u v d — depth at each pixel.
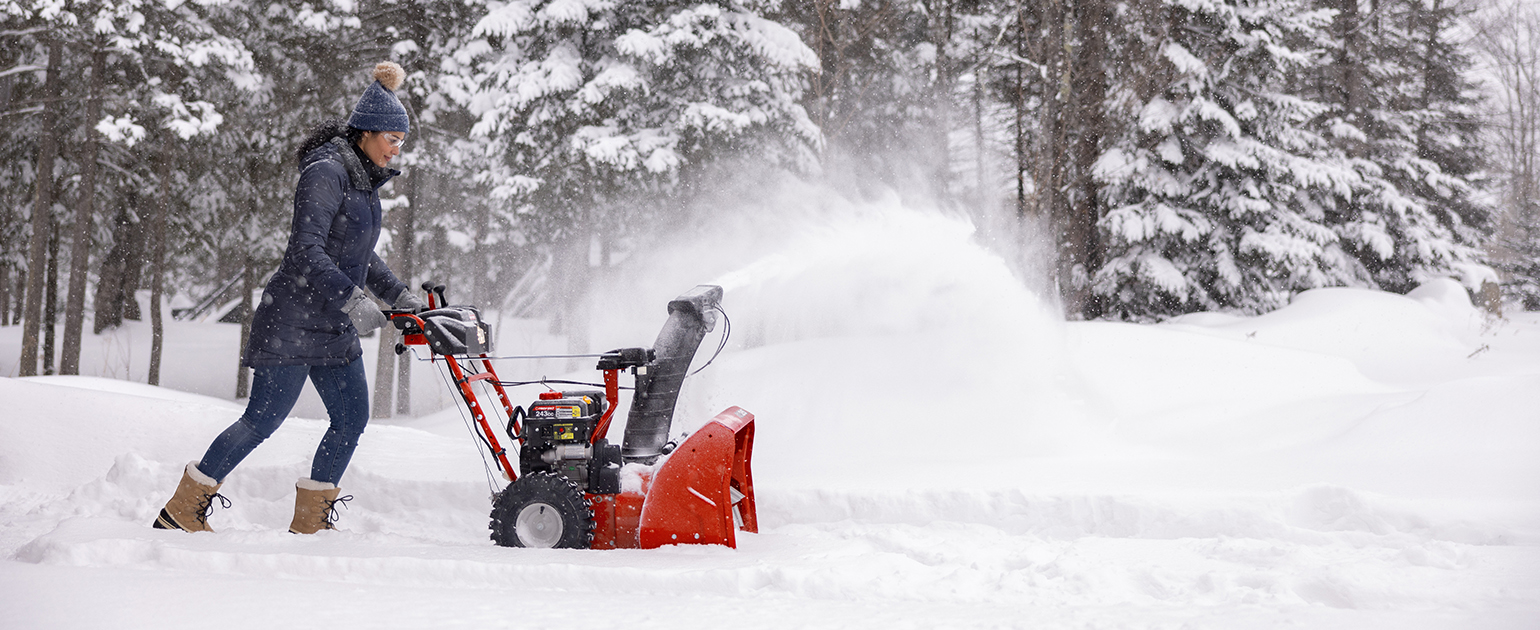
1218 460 5.36
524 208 16.05
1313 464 5.01
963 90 20.75
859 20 18.72
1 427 5.05
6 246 20.48
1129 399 8.96
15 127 18.59
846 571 2.84
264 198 19.33
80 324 17.17
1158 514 3.97
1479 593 2.54
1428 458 4.91
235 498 4.62
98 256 25.02
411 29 17.05
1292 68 18.09
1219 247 17.73
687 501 3.40
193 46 15.16
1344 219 20.27
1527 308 31.00
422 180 19.67
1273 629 2.18
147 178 19.64
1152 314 18.19
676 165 15.17
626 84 14.78
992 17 20.19
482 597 2.57
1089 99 17.81
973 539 3.81
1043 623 2.27
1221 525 3.84
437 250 25.50
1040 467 5.21
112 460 4.96
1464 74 29.22
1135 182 17.72
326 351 3.74
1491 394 5.51
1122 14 17.53
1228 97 17.58
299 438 5.24
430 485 4.60
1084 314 18.52
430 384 21.23
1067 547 3.49
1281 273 18.22
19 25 15.69
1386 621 2.23
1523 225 32.62
